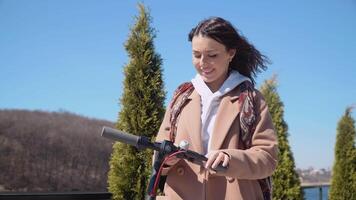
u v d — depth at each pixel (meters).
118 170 5.55
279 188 9.17
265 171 1.84
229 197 1.88
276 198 9.15
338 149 12.41
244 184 1.90
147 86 5.69
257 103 2.01
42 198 5.38
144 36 5.86
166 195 1.96
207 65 1.99
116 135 1.63
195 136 1.99
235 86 2.04
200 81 2.12
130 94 5.69
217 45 1.96
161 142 1.69
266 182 1.99
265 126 1.96
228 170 1.72
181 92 2.19
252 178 1.82
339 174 12.25
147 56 5.80
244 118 1.96
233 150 1.76
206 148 1.99
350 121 12.44
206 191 1.90
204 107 2.06
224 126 1.96
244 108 1.98
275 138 1.95
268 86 9.71
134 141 1.65
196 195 1.90
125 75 5.78
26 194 5.23
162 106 5.72
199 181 1.91
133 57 5.83
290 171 9.27
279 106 9.55
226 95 2.03
